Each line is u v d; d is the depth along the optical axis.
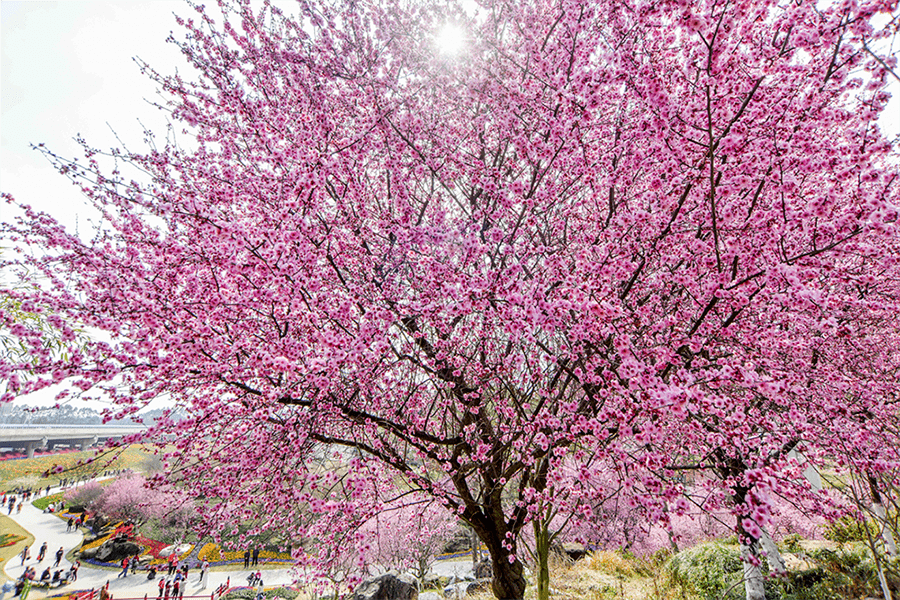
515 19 4.88
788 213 3.30
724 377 2.98
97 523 25.94
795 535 8.89
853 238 3.09
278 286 3.66
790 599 6.56
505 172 5.17
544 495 4.33
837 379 4.06
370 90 4.67
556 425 3.71
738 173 3.46
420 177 5.20
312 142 4.20
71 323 3.06
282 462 3.80
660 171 3.88
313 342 4.01
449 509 4.99
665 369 3.59
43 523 29.08
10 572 21.09
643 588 9.69
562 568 12.45
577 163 3.96
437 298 3.85
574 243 4.92
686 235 4.01
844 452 4.04
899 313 4.86
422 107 5.21
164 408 4.00
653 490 3.00
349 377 3.97
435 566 20.30
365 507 4.02
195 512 4.61
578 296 3.33
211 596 16.28
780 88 3.71
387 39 5.14
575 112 3.43
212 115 5.01
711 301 3.42
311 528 4.63
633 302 4.50
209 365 3.67
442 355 4.35
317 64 4.91
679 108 3.44
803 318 4.17
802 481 4.00
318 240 3.83
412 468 5.21
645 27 3.53
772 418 4.66
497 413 4.82
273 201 4.23
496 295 3.37
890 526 4.48
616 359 3.62
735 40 4.00
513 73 4.74
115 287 3.32
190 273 4.05
